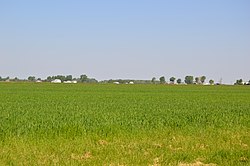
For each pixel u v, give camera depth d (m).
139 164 13.41
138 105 37.53
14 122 21.12
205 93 79.44
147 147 16.50
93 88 97.56
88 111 28.62
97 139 18.64
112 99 50.12
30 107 32.81
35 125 20.06
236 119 26.38
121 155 14.61
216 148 16.42
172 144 17.36
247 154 15.11
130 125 21.72
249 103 45.78
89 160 13.75
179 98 56.81
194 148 16.42
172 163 13.68
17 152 14.79
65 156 14.34
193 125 23.31
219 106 38.97
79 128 19.95
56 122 21.33
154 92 79.62
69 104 38.00
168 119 24.53
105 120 22.86
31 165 12.75
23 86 105.44
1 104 37.19
